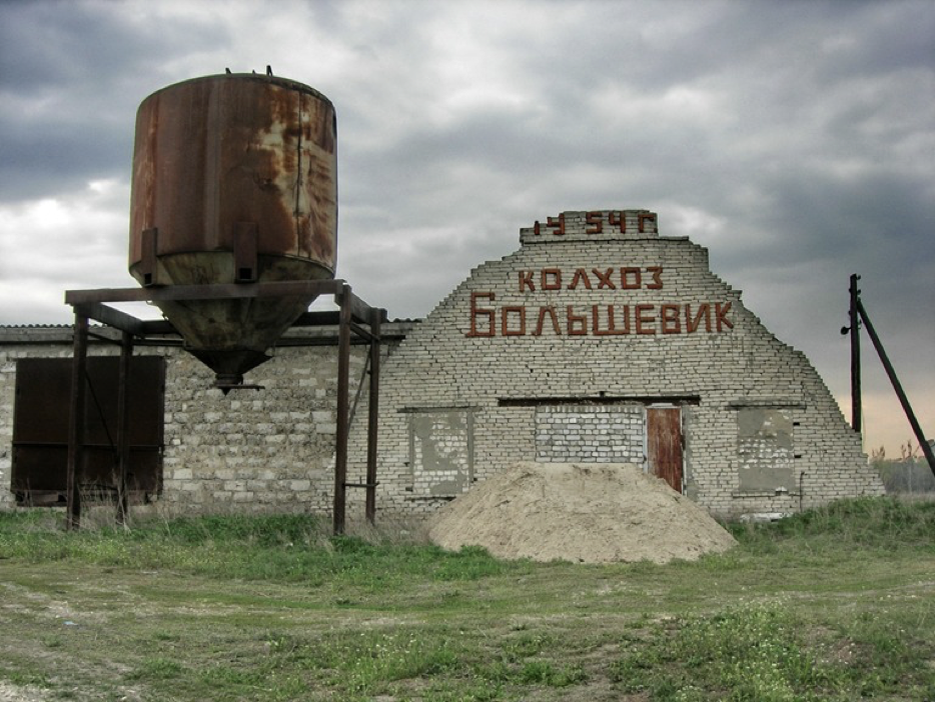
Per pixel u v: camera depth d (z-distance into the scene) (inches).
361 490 857.5
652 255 870.4
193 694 321.1
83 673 339.6
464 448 855.1
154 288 629.9
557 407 856.9
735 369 847.1
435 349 871.7
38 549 609.3
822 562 600.7
